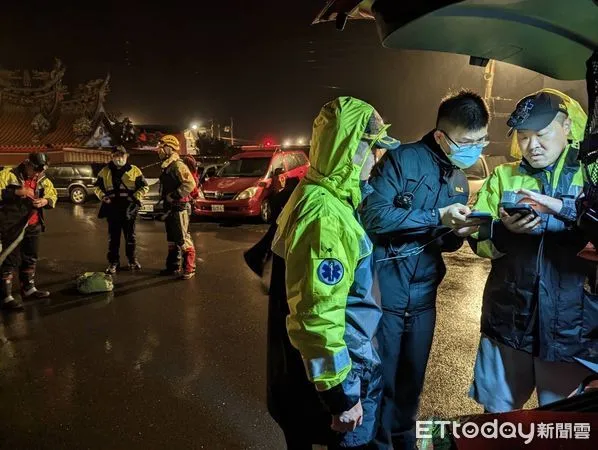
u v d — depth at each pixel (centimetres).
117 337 462
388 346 231
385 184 223
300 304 165
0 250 529
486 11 138
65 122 3089
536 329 219
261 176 1223
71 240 994
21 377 381
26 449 287
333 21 184
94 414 325
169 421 315
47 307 554
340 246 166
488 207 242
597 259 179
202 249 893
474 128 210
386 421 240
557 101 211
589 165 149
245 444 290
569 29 146
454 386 356
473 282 633
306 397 184
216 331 475
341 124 170
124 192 682
